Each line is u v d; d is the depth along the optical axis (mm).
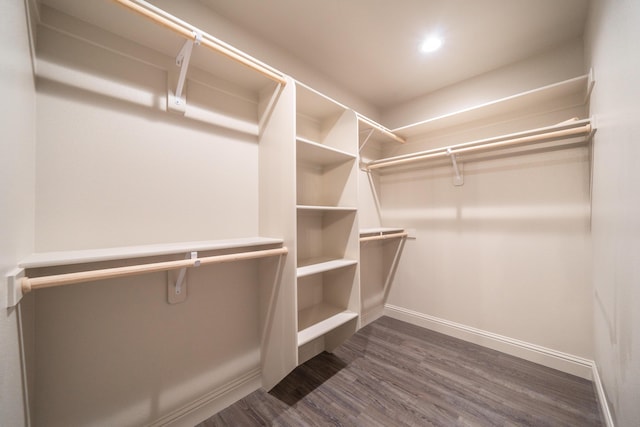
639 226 795
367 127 2174
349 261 1775
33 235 898
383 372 1730
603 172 1259
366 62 1979
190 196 1326
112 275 859
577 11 1485
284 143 1438
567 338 1730
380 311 2703
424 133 2439
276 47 1765
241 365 1519
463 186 2213
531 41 1743
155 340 1193
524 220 1910
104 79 1079
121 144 1117
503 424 1285
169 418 1229
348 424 1294
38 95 928
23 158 799
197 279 1342
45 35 951
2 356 641
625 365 954
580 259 1691
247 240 1387
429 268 2410
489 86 2094
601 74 1230
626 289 931
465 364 1819
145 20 1034
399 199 2621
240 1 1397
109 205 1080
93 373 1029
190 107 1334
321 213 2025
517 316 1934
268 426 1289
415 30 1638
